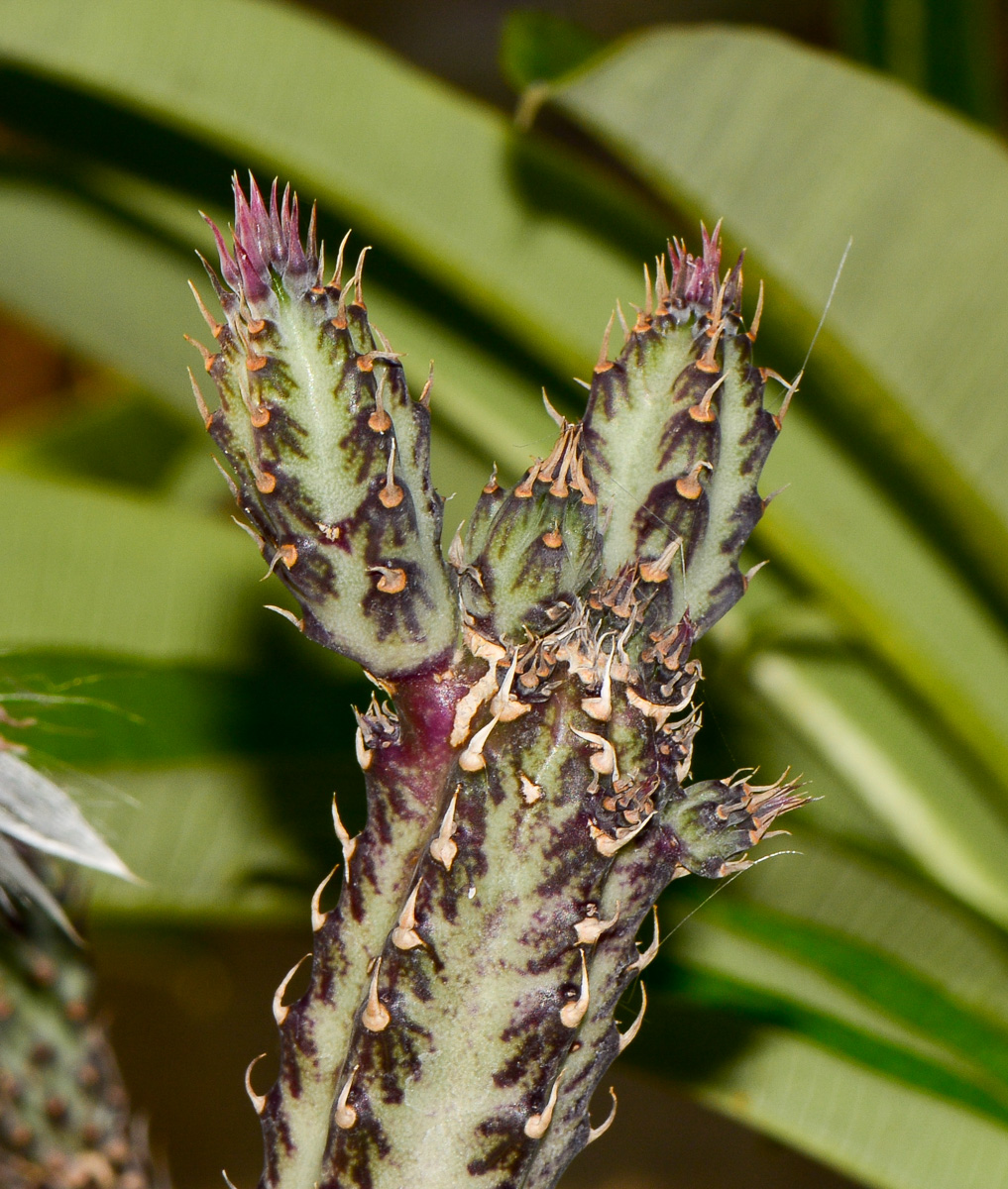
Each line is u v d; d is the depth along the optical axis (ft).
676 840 0.98
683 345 0.99
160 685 1.29
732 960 1.21
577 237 1.46
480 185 1.43
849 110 1.15
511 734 0.96
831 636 1.55
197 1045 3.25
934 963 1.42
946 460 1.20
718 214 1.17
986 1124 1.15
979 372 1.17
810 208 1.16
